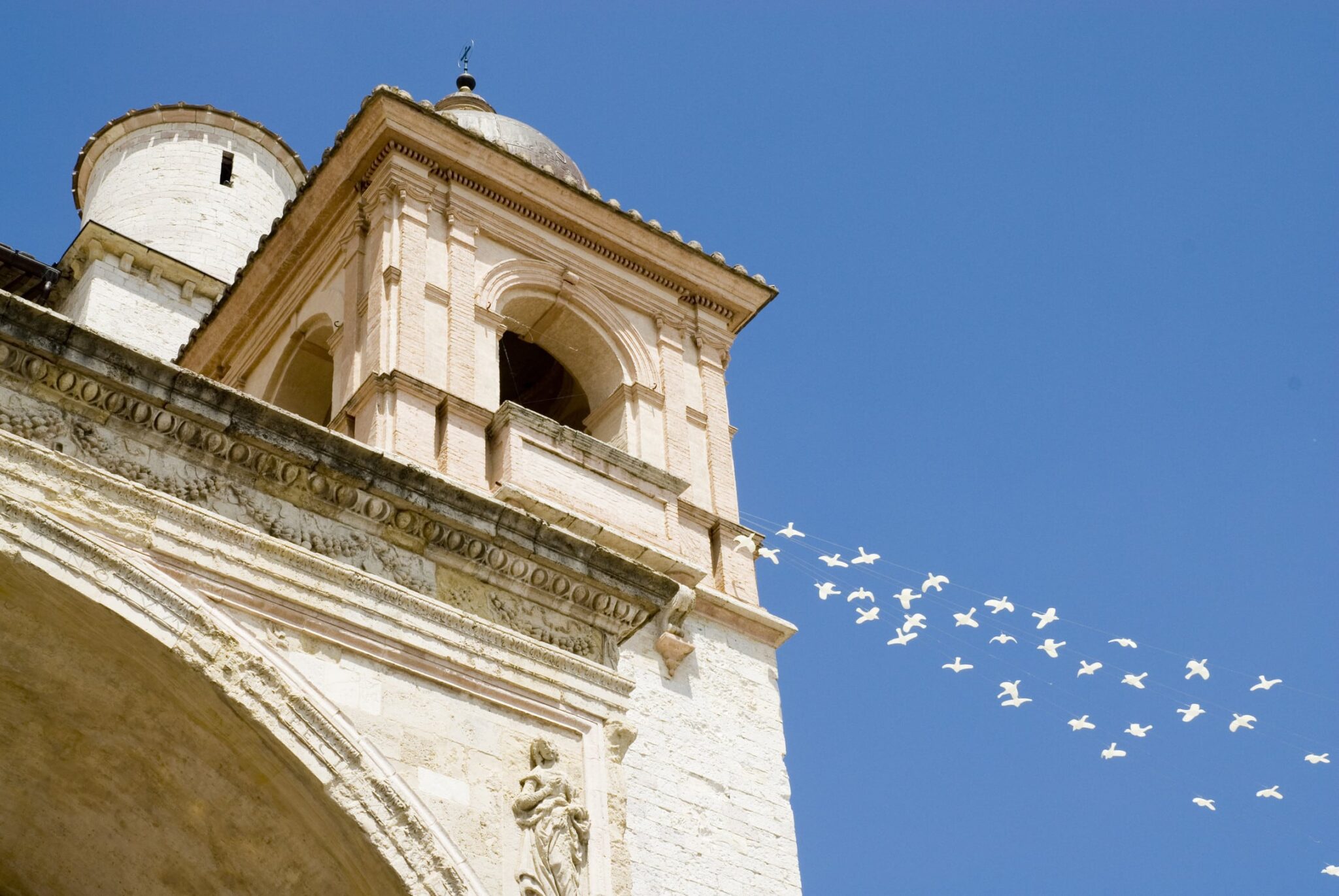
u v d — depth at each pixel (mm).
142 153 51531
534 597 22391
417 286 32312
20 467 19031
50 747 19938
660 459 33312
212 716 19156
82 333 19859
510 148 36656
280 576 20188
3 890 21250
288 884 19812
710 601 31219
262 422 20875
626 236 35719
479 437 30703
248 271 36156
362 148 34062
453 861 19219
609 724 21703
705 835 28047
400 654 20609
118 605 18734
